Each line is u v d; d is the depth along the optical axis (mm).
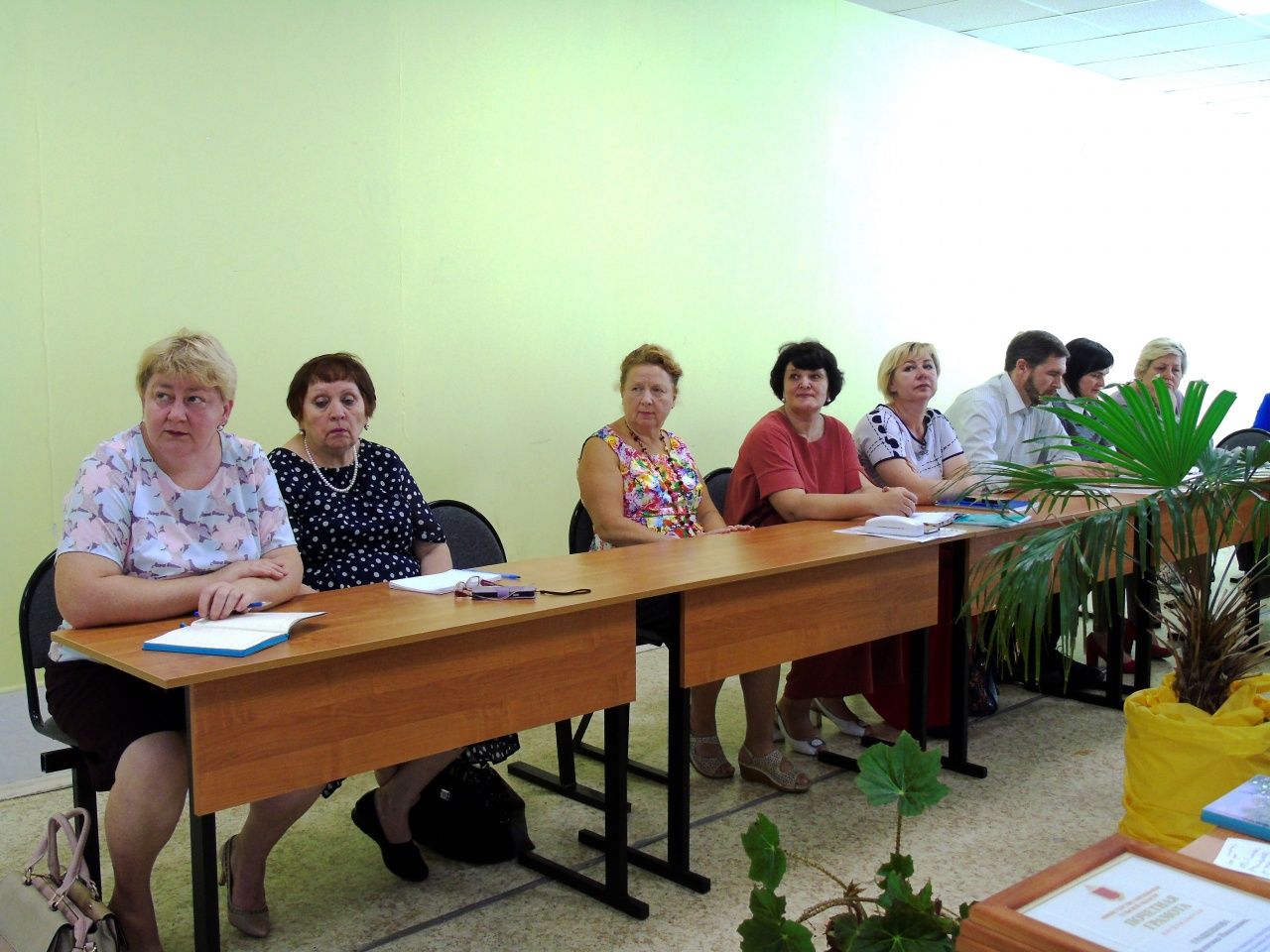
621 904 2264
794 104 4883
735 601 2414
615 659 2201
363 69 3473
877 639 2799
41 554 2979
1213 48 6031
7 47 2809
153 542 2021
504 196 3879
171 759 1865
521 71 3887
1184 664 2428
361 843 2621
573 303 4129
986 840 2600
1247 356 8320
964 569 3068
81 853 1797
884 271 5426
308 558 2480
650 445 3264
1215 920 856
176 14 3072
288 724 1740
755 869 1244
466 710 1969
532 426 4047
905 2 5109
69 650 1983
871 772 1288
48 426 2959
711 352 4656
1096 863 953
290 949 2113
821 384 3273
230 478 2141
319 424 2480
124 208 3031
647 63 4281
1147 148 7180
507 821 2480
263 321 3318
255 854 2127
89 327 3002
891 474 3502
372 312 3562
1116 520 2320
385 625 1902
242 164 3236
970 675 3480
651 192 4352
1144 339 7383
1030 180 6270
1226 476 2350
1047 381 3744
